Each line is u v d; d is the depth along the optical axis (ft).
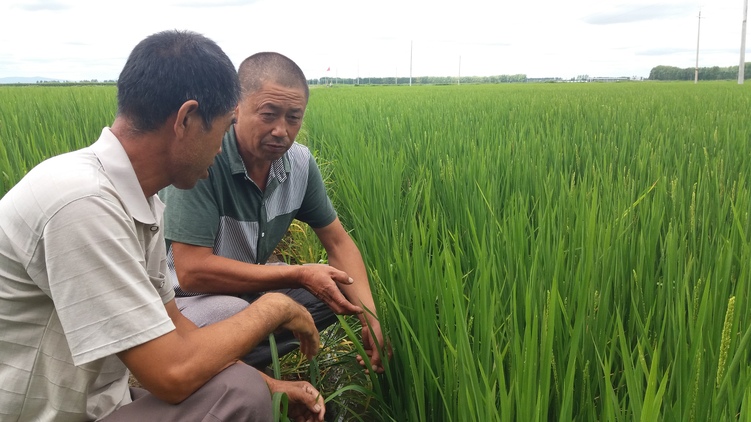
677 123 27.84
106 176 5.58
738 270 8.82
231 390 5.97
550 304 5.91
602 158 18.54
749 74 321.93
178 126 5.58
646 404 4.75
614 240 9.25
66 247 5.19
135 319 5.42
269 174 9.30
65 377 5.64
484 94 79.77
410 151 22.12
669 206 12.24
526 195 14.25
